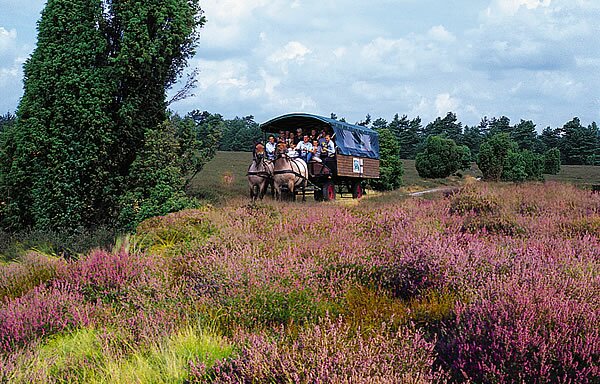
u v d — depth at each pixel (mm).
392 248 8562
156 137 16719
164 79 17922
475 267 7254
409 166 81438
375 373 4164
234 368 4707
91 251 10539
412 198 21062
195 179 38156
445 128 117562
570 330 4645
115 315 6699
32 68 16234
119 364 5199
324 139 25109
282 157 22000
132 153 17094
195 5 18703
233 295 6578
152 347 5402
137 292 7164
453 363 4648
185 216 13453
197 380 4609
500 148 53875
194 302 6637
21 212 16219
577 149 108188
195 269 7961
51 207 15578
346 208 15391
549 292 5465
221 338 5777
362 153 28188
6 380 4828
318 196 25594
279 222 12609
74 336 6082
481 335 4875
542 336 4664
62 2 16328
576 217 12133
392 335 5160
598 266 7062
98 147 16047
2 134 16938
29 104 16172
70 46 16125
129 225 14891
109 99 16203
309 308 6355
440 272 7152
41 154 15984
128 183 16625
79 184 15914
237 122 121125
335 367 4238
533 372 4254
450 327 5605
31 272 8906
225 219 13180
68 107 15906
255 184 21828
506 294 5551
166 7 17312
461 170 76938
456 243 8773
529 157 59031
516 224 11273
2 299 7977
